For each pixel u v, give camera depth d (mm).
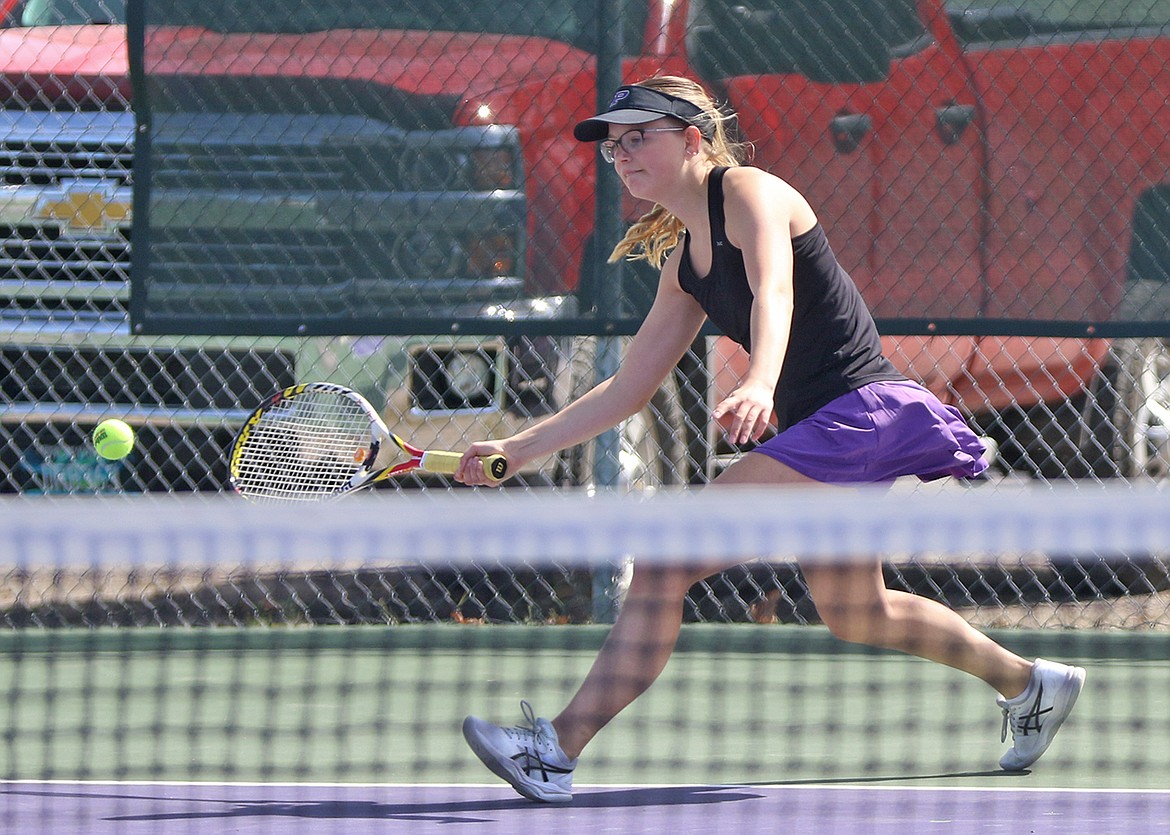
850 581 11445
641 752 12984
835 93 17734
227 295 18047
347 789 11594
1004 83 17641
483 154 17875
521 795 11047
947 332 17734
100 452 18109
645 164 11109
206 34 17969
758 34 17750
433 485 19312
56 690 15633
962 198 17719
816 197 17797
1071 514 7680
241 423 19234
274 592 20016
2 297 19812
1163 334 17609
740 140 17812
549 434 11969
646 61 17828
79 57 20516
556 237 17859
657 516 7922
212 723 14117
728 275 11047
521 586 19625
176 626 19312
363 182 17969
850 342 11086
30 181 19984
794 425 11133
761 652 17859
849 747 13172
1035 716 12039
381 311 17984
